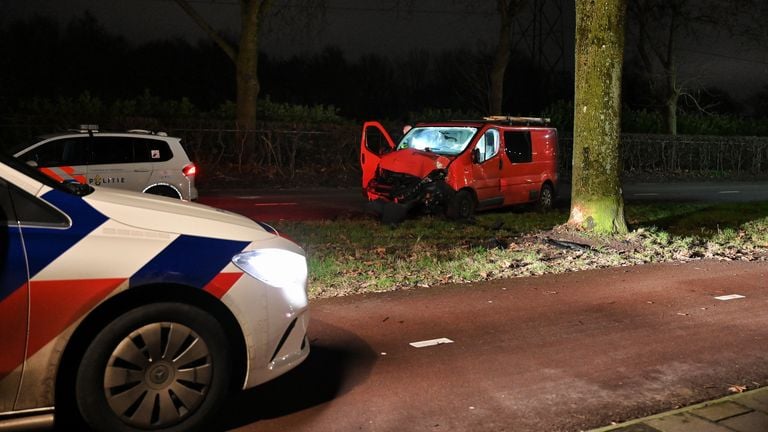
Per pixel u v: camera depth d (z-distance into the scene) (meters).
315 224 12.30
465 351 5.41
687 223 13.54
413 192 12.95
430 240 10.72
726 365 5.18
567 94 45.28
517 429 4.05
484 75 43.06
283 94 50.41
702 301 7.02
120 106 23.38
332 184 23.33
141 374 3.60
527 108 48.03
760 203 18.72
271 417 4.18
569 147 31.39
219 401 3.80
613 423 4.15
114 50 42.06
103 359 3.52
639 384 4.78
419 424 4.11
